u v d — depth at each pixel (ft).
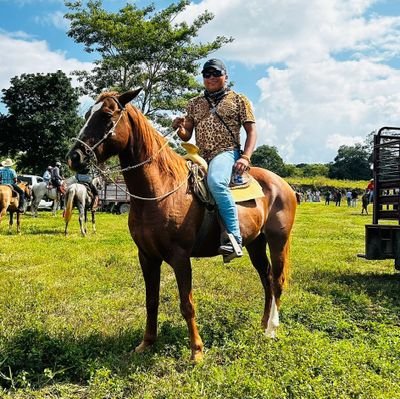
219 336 17.29
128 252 37.73
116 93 14.28
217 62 15.71
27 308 21.01
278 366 13.98
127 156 14.25
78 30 110.11
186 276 14.69
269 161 382.42
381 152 29.35
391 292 25.39
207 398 12.32
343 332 18.25
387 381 13.23
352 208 144.97
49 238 47.62
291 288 25.34
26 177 97.86
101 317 19.84
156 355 15.14
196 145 16.21
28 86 136.36
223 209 14.88
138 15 112.57
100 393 12.81
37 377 14.12
